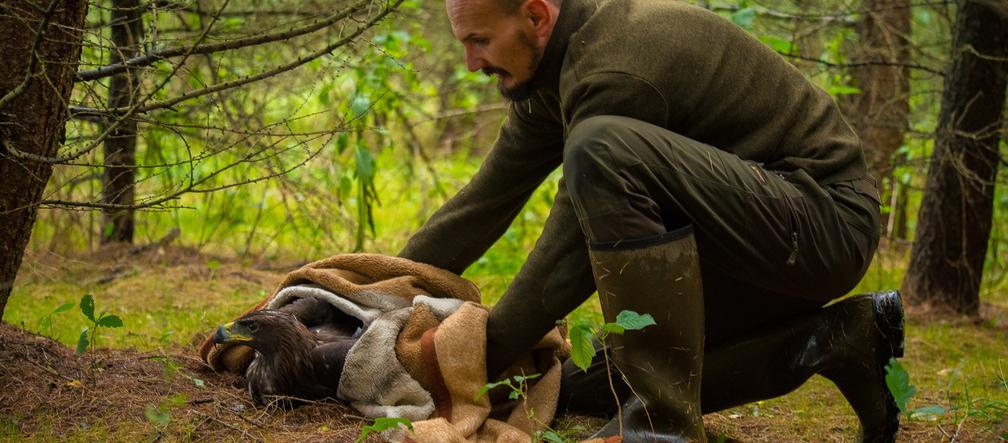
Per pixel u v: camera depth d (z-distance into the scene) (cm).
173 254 571
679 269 249
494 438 280
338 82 617
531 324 279
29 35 273
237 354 323
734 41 271
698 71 263
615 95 254
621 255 247
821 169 271
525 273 276
